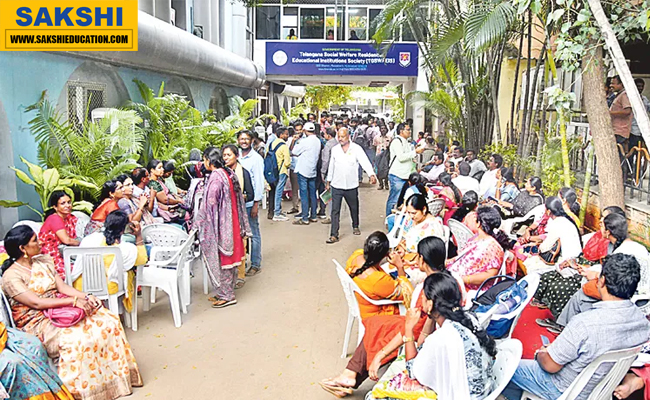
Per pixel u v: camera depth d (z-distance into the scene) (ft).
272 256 29.53
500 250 16.87
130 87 35.27
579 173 32.24
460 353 10.95
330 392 15.20
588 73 21.67
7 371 12.76
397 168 34.01
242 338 19.04
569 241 18.80
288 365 17.08
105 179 26.09
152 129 35.68
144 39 30.89
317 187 38.88
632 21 20.57
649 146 14.52
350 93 117.19
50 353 14.44
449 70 47.21
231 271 21.99
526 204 24.39
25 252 14.88
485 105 42.88
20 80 23.88
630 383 12.25
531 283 14.82
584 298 15.67
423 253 14.33
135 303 19.52
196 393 15.38
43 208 23.25
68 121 26.78
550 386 11.70
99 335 14.83
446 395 11.16
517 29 35.09
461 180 28.58
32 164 23.35
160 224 22.16
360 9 65.57
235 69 52.13
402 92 82.84
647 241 22.33
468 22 24.59
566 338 11.23
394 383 12.05
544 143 34.04
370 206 45.24
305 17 66.03
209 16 51.88
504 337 14.48
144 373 16.49
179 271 20.56
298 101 115.96
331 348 18.30
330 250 30.86
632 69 36.99
